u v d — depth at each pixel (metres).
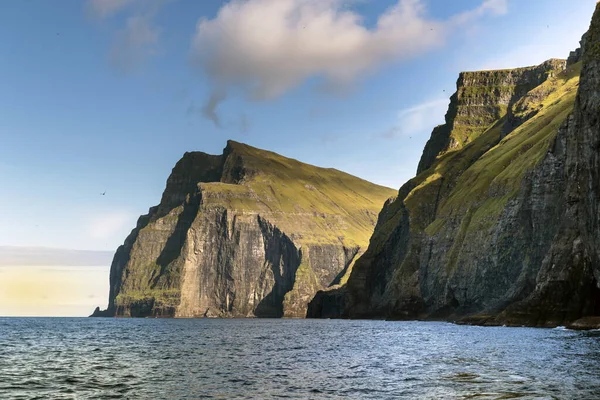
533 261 170.00
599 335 104.75
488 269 192.12
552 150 174.25
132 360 75.06
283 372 60.19
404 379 53.69
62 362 73.00
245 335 142.88
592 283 131.00
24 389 50.44
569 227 141.38
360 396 45.44
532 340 94.38
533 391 45.47
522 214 182.75
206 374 59.16
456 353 77.31
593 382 49.41
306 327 195.88
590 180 129.00
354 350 87.06
